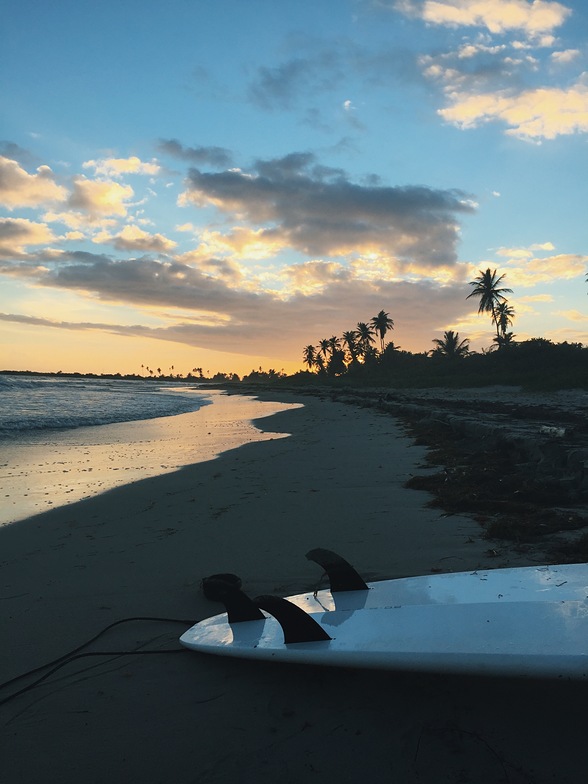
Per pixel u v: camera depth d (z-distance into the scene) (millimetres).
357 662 1944
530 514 4559
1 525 5156
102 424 17516
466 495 5180
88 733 1939
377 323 91562
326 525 4633
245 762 1751
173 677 2283
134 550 4172
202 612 2975
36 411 21750
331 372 104188
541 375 39594
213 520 4977
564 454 5707
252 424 17250
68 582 3521
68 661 2457
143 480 7258
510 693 2031
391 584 2656
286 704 2047
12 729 1985
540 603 2160
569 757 1683
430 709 1961
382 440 10727
